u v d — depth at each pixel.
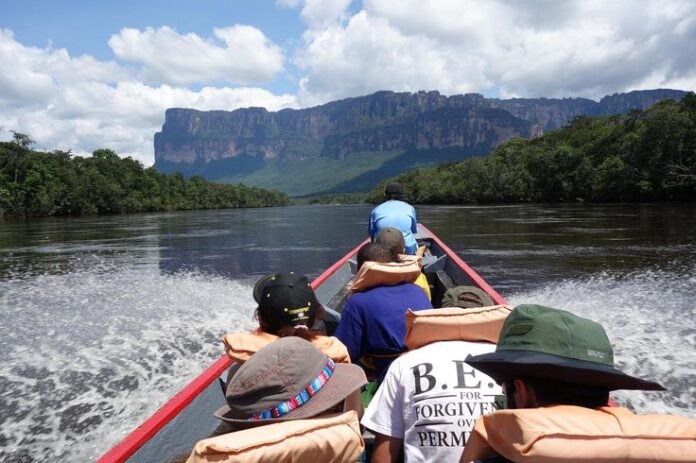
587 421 1.14
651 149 55.81
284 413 1.50
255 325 8.91
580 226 27.02
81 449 4.77
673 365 6.28
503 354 1.36
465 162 101.25
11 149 73.62
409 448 2.00
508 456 1.17
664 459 1.10
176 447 2.42
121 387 6.22
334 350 2.17
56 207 77.81
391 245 4.02
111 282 13.98
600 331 1.35
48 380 6.50
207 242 26.19
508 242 20.28
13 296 12.20
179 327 8.88
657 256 15.23
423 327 2.21
